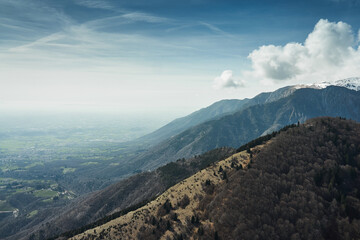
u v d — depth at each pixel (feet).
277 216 361.10
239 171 469.57
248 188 407.23
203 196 464.24
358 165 485.97
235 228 343.67
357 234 338.54
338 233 345.92
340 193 408.26
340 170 458.09
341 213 371.97
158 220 437.17
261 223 349.00
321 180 439.22
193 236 365.40
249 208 368.89
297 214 366.22
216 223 366.02
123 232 442.09
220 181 484.74
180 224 404.57
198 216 410.52
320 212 368.68
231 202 387.55
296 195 396.78
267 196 391.65
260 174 442.50
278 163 481.46
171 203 490.08
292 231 340.80
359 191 415.44
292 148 524.11
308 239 333.21
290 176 440.86
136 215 498.69
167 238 379.14
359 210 373.81
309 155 501.97
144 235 409.49
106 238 435.94
